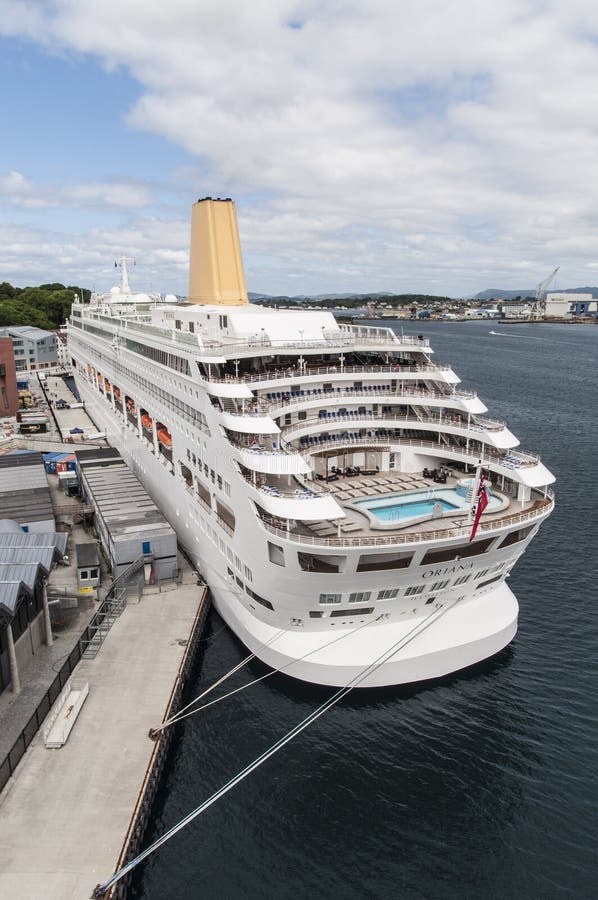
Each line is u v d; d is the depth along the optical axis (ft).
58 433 251.19
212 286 145.18
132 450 177.27
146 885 67.36
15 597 86.74
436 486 108.99
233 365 120.67
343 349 118.73
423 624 95.09
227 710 92.17
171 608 113.09
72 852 65.16
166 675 94.02
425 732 88.43
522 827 74.69
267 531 83.51
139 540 117.60
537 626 115.65
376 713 91.56
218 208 142.00
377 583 85.56
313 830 73.97
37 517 146.30
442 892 66.95
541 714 92.38
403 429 118.93
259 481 92.17
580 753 85.56
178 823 74.43
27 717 85.92
